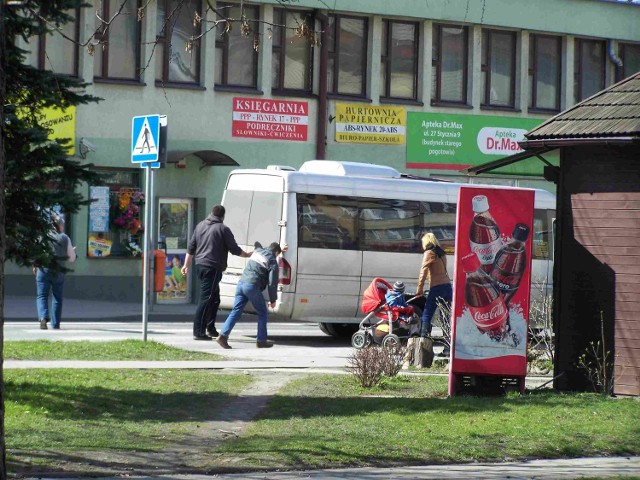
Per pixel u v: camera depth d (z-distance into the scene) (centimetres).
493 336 1277
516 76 3462
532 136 1327
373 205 2081
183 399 1198
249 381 1362
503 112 3428
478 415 1118
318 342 2056
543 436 1023
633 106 1316
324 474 855
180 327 2231
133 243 2866
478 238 1280
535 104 3500
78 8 1106
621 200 1309
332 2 3098
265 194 2050
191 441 976
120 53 2848
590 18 3522
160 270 2606
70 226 2794
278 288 2002
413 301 2041
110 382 1281
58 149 1071
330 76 3178
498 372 1274
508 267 1280
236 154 3017
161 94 2897
